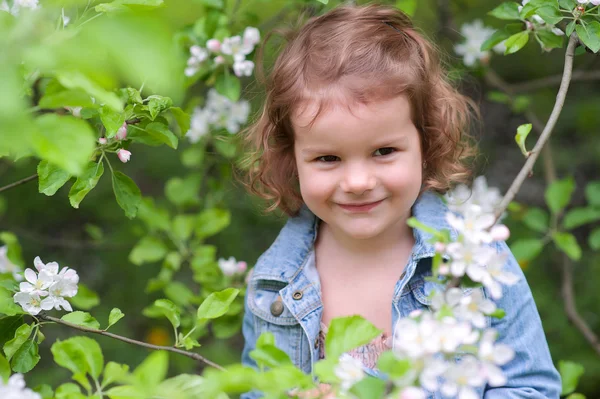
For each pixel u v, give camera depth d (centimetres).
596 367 290
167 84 75
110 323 142
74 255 348
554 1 155
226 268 218
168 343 315
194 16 246
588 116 374
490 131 389
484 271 107
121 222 344
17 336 142
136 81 82
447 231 112
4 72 78
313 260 172
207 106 235
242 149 223
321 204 153
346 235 168
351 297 166
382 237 166
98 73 79
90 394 120
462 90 259
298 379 104
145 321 327
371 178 147
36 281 144
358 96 145
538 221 248
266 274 171
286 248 174
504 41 180
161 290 332
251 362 179
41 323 145
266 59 220
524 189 373
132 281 339
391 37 161
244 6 221
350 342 111
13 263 199
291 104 154
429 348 97
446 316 104
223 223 236
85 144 85
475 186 227
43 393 132
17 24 85
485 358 103
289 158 173
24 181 161
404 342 99
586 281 326
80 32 80
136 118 155
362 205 150
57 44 79
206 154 244
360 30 162
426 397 152
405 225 168
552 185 247
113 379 121
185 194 245
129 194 158
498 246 161
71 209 354
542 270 331
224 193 249
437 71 174
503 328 153
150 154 360
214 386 101
